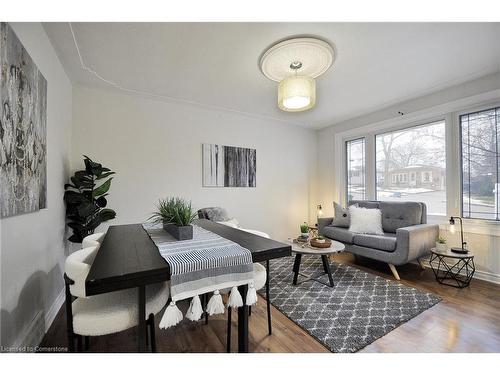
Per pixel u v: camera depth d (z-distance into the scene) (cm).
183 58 220
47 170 181
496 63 232
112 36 187
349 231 321
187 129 339
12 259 124
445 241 268
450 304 203
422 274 276
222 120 368
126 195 297
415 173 329
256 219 400
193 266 105
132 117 302
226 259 114
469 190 275
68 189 252
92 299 119
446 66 237
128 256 114
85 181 240
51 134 192
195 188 343
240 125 385
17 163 124
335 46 202
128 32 183
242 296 126
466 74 254
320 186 468
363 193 398
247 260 119
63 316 191
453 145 287
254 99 319
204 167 349
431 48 206
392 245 263
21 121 129
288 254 133
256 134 402
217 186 361
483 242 260
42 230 168
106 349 146
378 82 271
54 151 201
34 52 156
